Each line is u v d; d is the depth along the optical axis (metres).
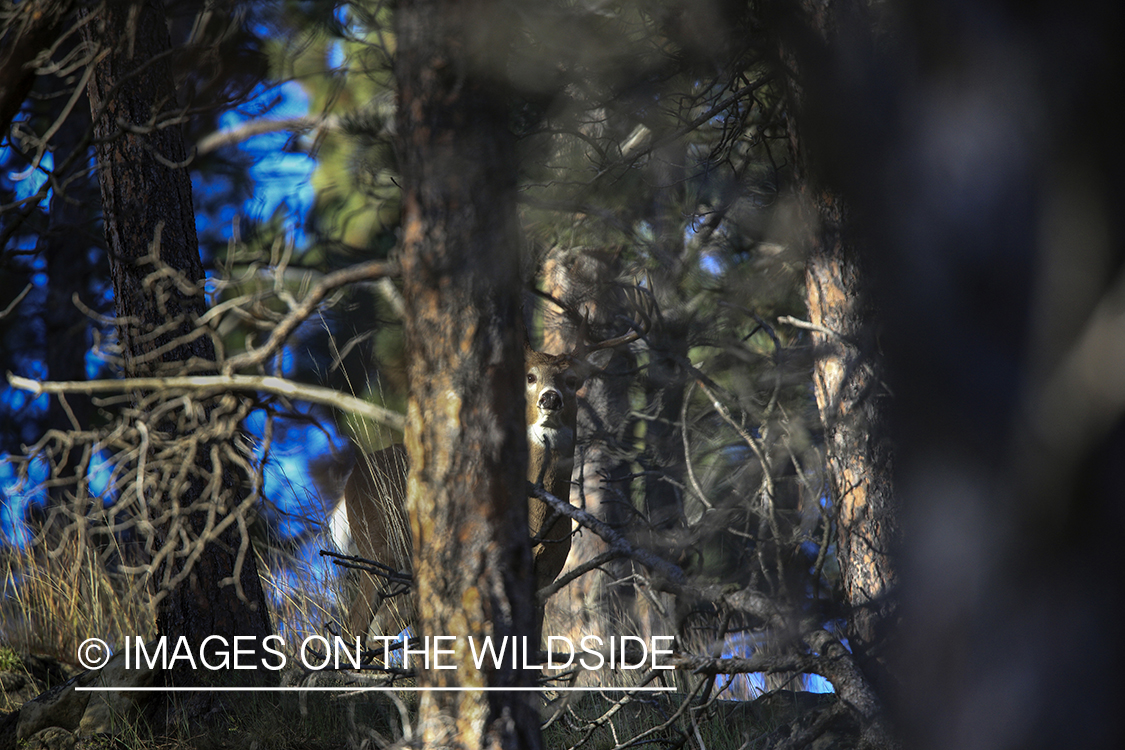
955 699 1.08
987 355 1.05
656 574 2.82
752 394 3.25
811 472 3.52
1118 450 0.97
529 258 3.51
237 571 2.58
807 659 2.75
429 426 2.34
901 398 1.20
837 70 1.30
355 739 3.94
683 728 3.63
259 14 3.16
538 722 2.33
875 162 1.24
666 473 3.77
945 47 1.12
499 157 2.37
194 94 3.46
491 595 2.28
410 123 2.38
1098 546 0.98
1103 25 1.01
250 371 2.52
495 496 2.30
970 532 1.07
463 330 2.31
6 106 3.48
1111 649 0.98
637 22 3.29
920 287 1.13
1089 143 1.01
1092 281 0.99
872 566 3.25
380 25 2.75
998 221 1.05
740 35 3.13
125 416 2.64
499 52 2.35
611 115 3.69
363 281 2.49
